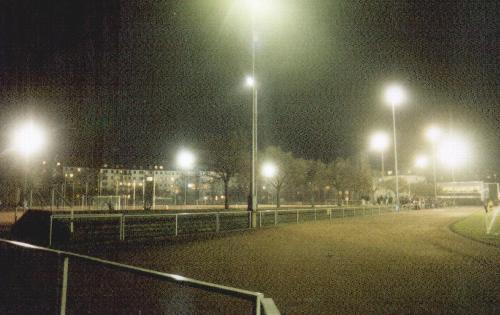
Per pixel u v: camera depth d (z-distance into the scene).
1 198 46.19
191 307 6.91
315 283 9.60
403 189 96.75
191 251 15.04
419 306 7.64
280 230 24.55
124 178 126.00
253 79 26.08
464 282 9.84
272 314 2.49
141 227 18.59
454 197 90.44
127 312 6.00
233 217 24.19
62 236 16.11
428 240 19.42
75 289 5.98
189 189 88.12
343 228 26.34
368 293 8.66
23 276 4.68
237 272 10.90
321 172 74.94
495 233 22.48
